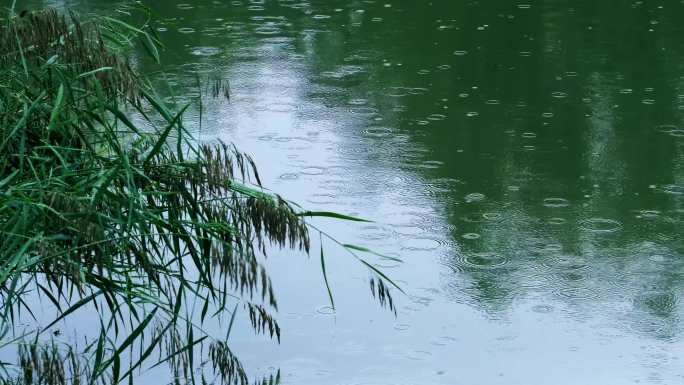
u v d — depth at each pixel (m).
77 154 3.86
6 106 3.73
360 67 8.72
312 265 5.29
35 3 10.41
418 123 7.43
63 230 3.62
